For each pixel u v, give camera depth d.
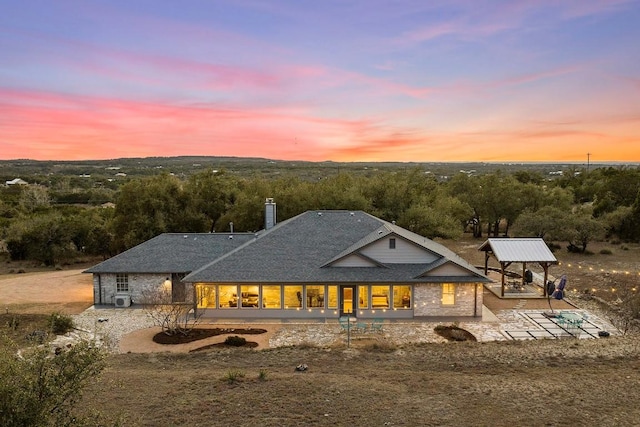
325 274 27.16
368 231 31.53
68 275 40.19
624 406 14.35
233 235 33.41
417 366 18.55
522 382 16.36
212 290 27.41
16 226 51.00
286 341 23.23
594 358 19.27
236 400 14.79
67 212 66.50
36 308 29.05
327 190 49.75
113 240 47.75
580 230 49.25
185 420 13.41
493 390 15.63
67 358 8.77
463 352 20.17
